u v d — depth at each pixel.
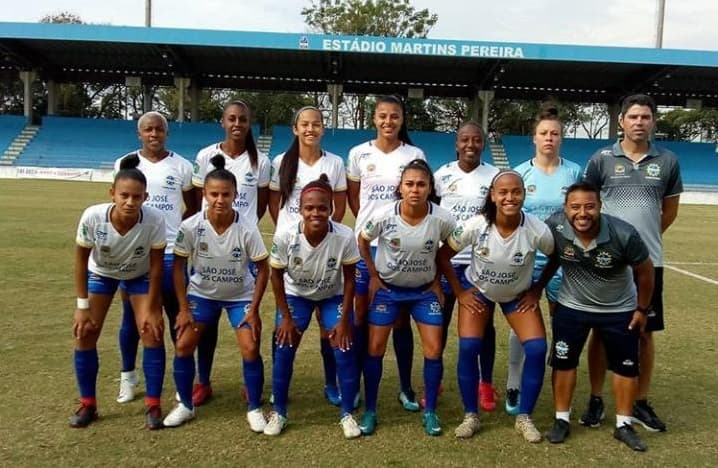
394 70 28.55
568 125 46.22
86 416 3.62
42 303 6.27
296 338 3.72
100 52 27.28
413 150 4.40
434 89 31.98
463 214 4.30
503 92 31.84
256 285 3.79
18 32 24.20
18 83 40.16
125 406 3.92
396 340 4.09
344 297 3.73
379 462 3.27
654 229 3.87
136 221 3.60
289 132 34.56
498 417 3.99
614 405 4.22
